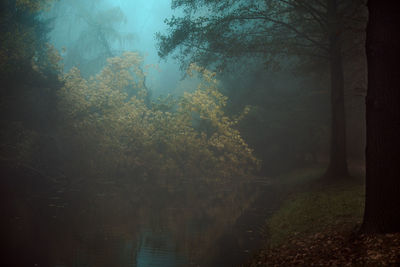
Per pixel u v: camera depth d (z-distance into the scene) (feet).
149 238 38.37
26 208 53.06
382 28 26.27
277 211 52.06
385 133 26.09
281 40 69.87
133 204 59.82
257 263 28.25
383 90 26.21
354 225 31.30
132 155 90.53
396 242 23.38
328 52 69.82
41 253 32.37
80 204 58.34
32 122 83.41
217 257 31.60
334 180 65.16
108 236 38.96
